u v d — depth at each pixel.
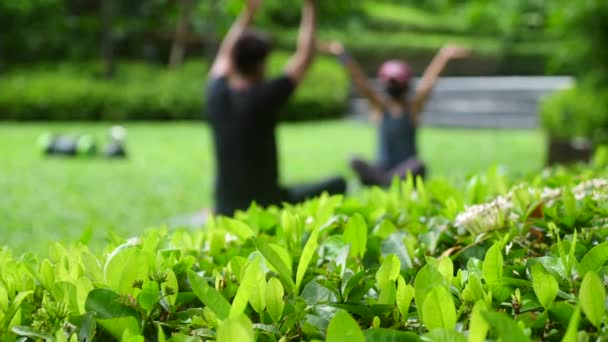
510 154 10.79
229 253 1.83
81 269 1.59
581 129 7.76
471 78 22.39
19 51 18.70
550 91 17.45
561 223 1.90
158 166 9.15
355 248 1.71
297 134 14.29
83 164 9.20
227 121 4.24
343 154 11.11
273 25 22.98
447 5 26.55
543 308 1.35
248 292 1.30
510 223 1.88
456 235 1.95
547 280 1.32
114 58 19.50
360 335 1.11
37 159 9.56
